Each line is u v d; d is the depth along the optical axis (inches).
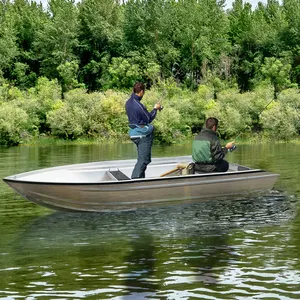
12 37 2176.4
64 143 1332.4
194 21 2252.7
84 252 260.4
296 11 2281.0
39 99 1562.5
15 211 365.7
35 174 358.6
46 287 210.8
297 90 1461.6
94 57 2239.2
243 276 222.1
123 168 393.4
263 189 387.2
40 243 278.5
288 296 199.9
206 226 312.0
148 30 2228.1
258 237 285.6
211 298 198.7
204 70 2003.0
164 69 2159.2
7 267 236.5
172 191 355.9
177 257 249.6
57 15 2176.4
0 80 1904.5
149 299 198.5
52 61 2117.4
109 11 2267.5
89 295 202.5
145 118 364.8
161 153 921.5
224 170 380.5
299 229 303.1
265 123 1302.9
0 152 949.8
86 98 1461.6
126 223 322.7
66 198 339.3
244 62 2210.9
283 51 2167.8
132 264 239.5
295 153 832.9
